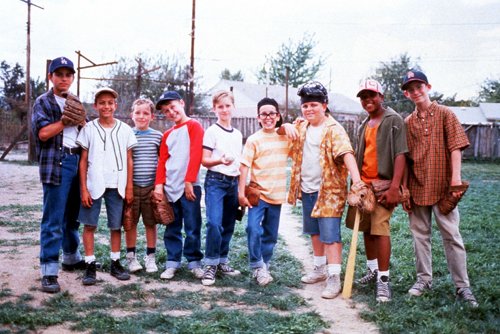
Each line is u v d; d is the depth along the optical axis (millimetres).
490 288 4199
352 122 22906
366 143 4371
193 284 4512
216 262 4582
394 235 6664
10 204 8516
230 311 3746
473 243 6062
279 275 4781
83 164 4410
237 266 5145
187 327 3373
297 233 7039
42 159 4148
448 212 3980
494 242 6238
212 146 4562
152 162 4816
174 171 4660
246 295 4180
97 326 3389
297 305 4004
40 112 4148
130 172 4648
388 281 4242
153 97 32594
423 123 4137
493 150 23000
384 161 4195
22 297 3928
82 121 4195
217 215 4531
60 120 4102
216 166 4594
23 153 22000
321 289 4492
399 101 42000
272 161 4555
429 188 4074
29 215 7617
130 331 3305
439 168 4066
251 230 4516
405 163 4152
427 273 4262
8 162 17641
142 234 6500
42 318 3459
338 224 4332
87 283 4340
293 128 4457
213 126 4648
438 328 3406
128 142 4625
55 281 4184
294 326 3432
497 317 3670
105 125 4586
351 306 4008
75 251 4812
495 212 8586
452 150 3994
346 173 4406
